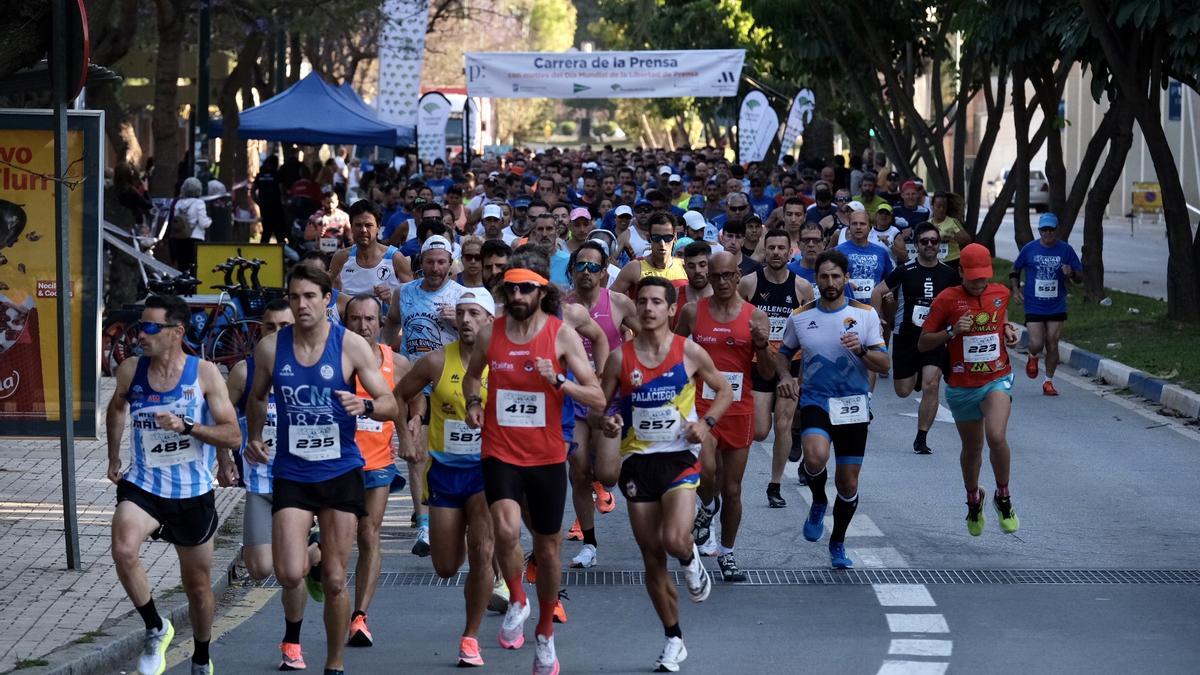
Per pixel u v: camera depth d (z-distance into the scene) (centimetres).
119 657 1702
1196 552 2181
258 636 1822
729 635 1792
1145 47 4506
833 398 2069
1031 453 2964
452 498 1684
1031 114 6191
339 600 1583
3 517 2342
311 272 1564
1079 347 4338
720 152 8131
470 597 1681
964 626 1816
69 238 2267
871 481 2705
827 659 1689
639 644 1759
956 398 2211
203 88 5603
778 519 2419
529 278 1583
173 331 1547
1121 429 3244
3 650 1645
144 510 1559
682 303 2383
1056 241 3719
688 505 1647
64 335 2042
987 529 2336
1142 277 6925
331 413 1577
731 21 10575
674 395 1661
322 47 10219
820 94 9350
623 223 3738
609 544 2289
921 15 6806
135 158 7950
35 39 2039
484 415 1634
